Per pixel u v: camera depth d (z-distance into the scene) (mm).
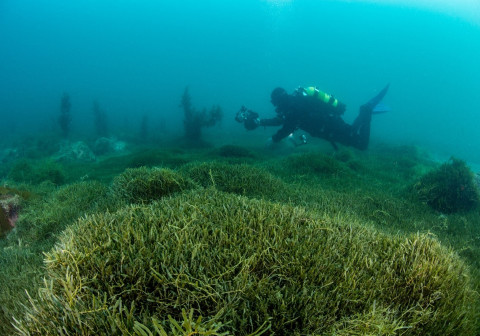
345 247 1896
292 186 5211
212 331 1066
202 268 1469
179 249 1586
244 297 1396
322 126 10555
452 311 1632
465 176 5547
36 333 1258
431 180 5785
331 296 1494
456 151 22000
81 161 12984
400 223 4348
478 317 1910
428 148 20469
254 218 2014
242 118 10391
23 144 17266
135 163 8578
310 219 2221
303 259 1651
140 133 21188
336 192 5328
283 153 13234
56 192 4555
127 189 3576
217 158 9133
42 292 1465
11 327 1743
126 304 1403
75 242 1726
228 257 1587
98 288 1423
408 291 1694
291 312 1367
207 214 2115
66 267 1544
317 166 6980
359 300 1474
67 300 1326
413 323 1475
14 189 4441
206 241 1735
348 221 2588
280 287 1562
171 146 16078
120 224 1878
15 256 2877
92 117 36562
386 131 31172
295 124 10414
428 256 1908
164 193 3498
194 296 1337
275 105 10477
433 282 1717
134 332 1140
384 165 9984
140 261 1500
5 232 3740
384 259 1877
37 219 3725
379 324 1317
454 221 4801
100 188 4562
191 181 3814
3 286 2303
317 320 1350
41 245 3184
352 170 7715
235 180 4359
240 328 1251
